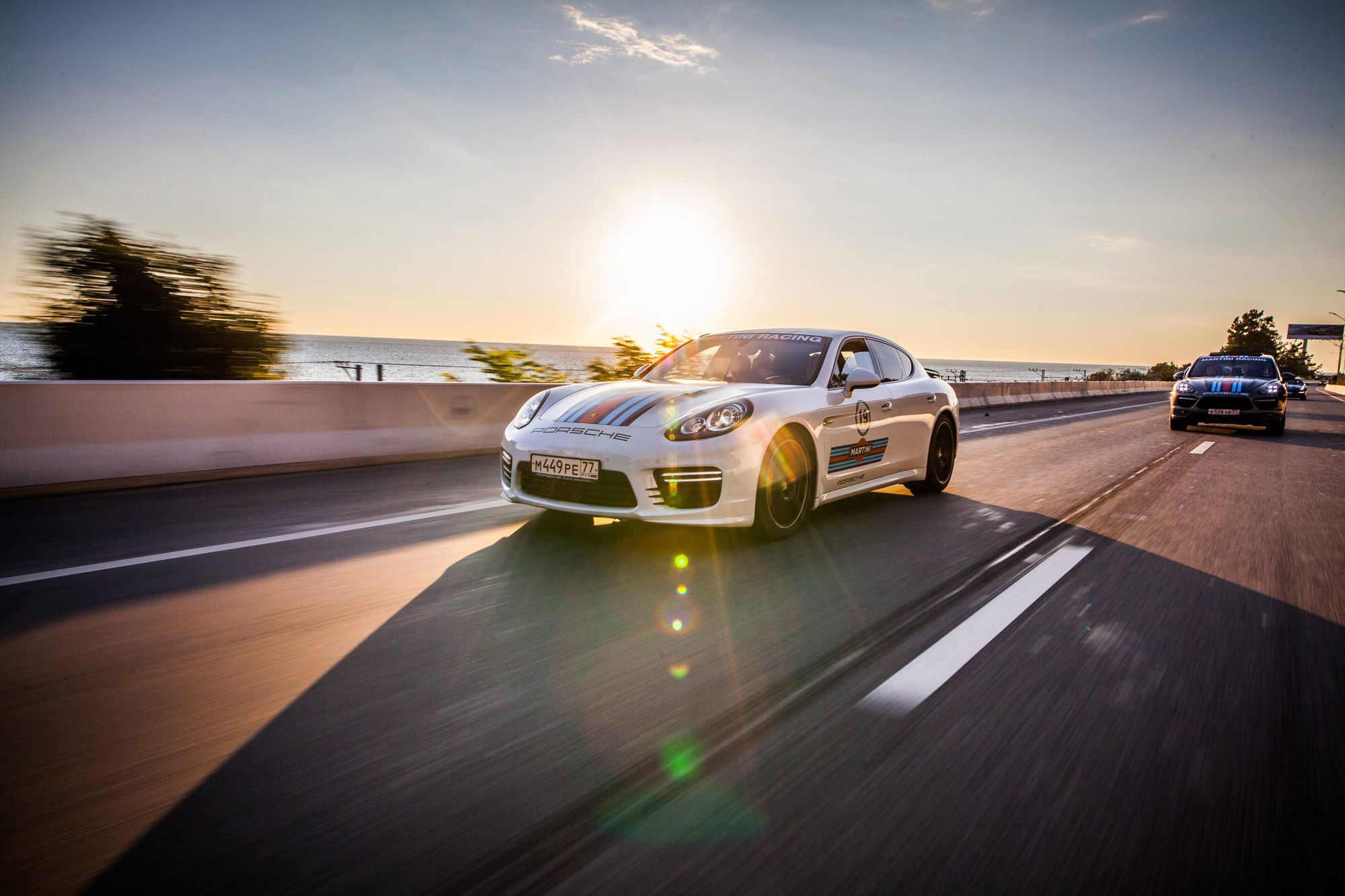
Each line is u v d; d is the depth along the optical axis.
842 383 4.84
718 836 1.63
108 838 1.60
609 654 2.63
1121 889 1.49
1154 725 2.19
